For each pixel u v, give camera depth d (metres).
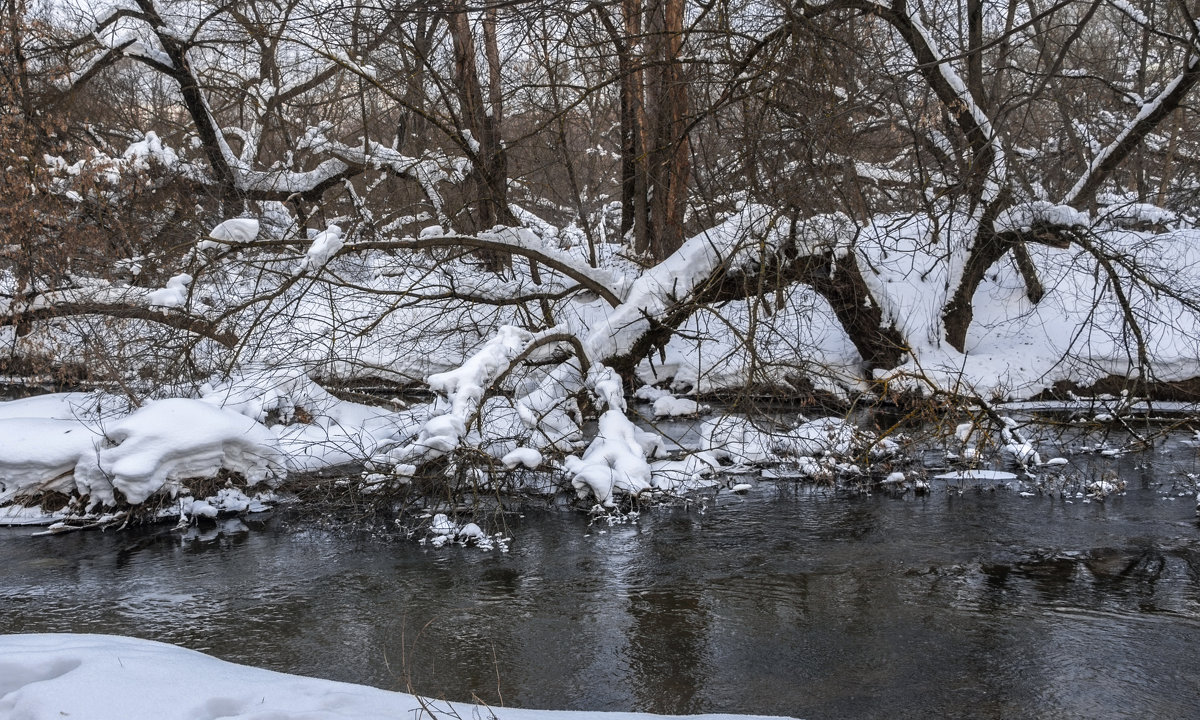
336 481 11.66
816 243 15.45
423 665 7.07
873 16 16.38
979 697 6.41
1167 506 11.43
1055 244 17.83
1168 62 26.86
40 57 17.88
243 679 5.41
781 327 15.73
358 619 8.12
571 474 12.16
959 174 16.81
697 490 12.92
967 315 19.81
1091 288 21.20
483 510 11.81
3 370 16.33
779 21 14.88
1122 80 23.47
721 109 15.14
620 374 15.29
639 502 11.99
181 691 5.05
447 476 11.27
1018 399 18.75
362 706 5.02
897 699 6.39
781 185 14.25
